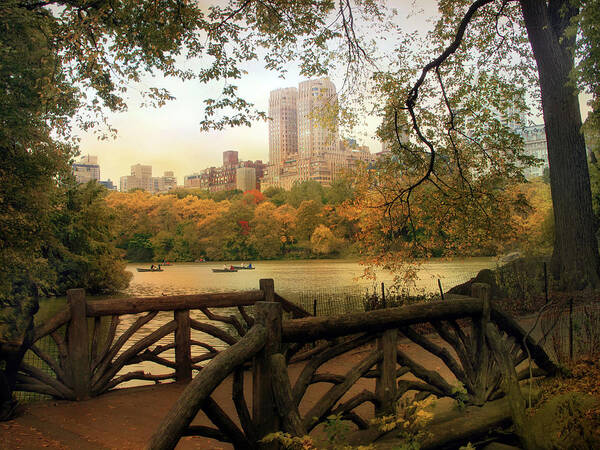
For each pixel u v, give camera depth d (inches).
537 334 247.1
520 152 513.0
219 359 102.2
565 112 581.6
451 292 528.7
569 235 563.8
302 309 267.7
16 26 361.7
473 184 534.3
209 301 227.5
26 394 233.3
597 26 405.7
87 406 183.9
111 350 201.6
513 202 525.0
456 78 591.2
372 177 565.3
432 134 552.4
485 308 163.5
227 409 177.0
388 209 556.1
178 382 219.0
